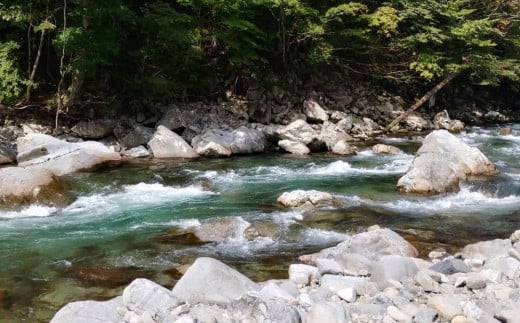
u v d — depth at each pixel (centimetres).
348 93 2566
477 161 1353
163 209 1058
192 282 572
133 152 1609
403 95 2820
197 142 1709
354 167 1511
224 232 891
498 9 2886
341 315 488
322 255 765
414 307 513
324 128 2027
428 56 2484
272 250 822
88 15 1546
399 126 2378
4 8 1535
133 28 1966
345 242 782
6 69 1571
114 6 1554
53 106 1733
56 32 1700
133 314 518
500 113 3089
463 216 1027
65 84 1873
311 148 1786
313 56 2380
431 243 862
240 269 739
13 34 1725
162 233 901
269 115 2139
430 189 1199
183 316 496
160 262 765
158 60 2064
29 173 1076
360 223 969
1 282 685
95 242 852
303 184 1292
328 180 1340
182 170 1437
